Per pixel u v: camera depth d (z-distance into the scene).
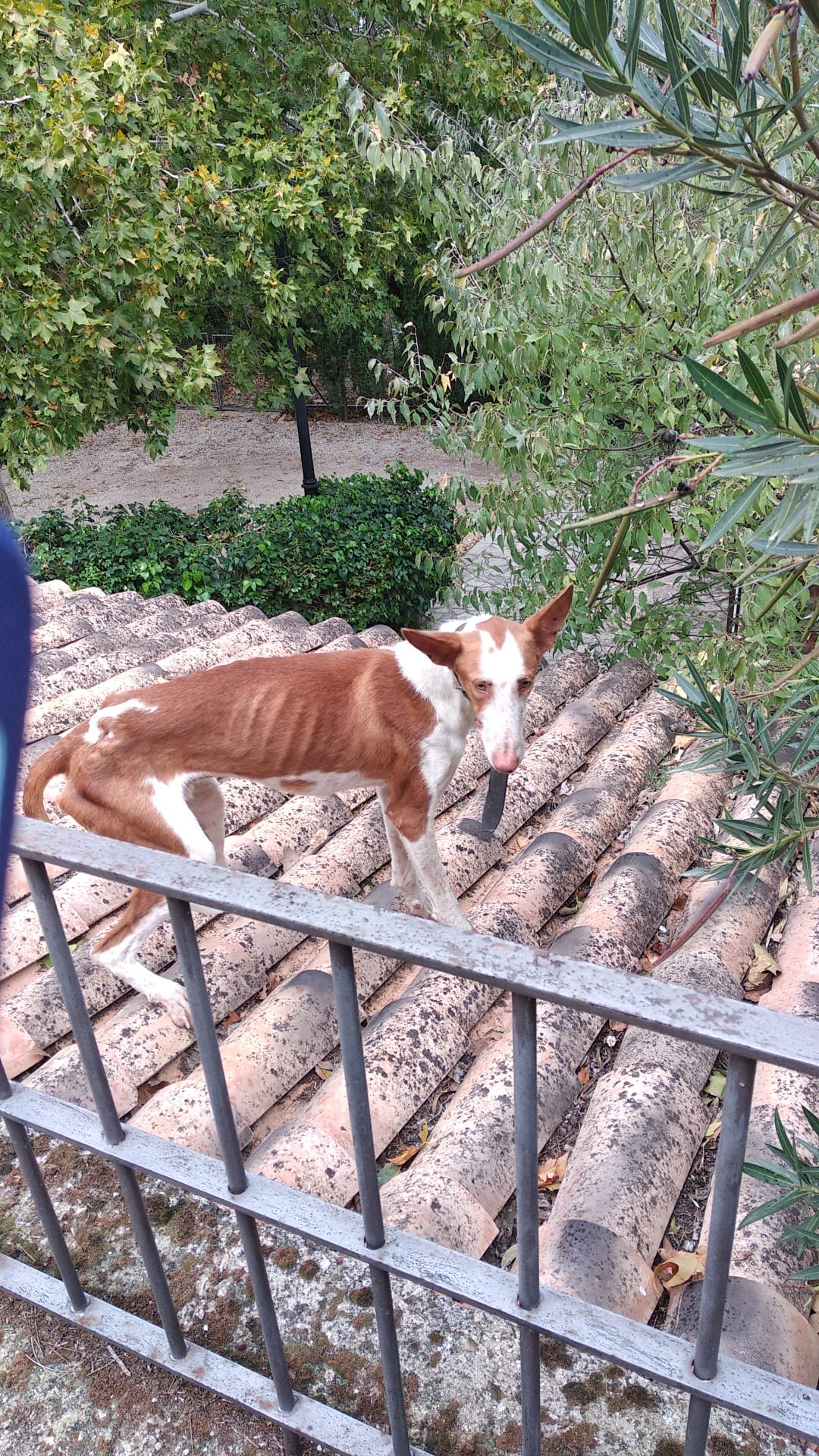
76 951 3.44
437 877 3.63
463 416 6.75
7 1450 2.08
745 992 3.11
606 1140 2.43
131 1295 2.29
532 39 1.34
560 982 1.14
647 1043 2.76
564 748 4.82
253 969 3.35
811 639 4.08
